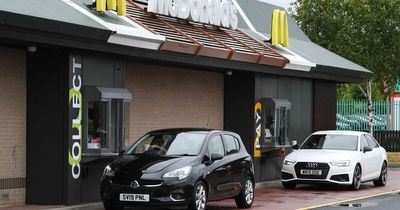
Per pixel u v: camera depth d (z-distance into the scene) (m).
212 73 20.36
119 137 14.98
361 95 50.88
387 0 31.67
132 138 17.17
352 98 51.50
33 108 14.11
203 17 18.73
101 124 14.67
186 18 18.09
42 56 14.03
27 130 14.16
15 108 13.97
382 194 17.97
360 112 36.09
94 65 14.51
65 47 13.62
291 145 21.55
